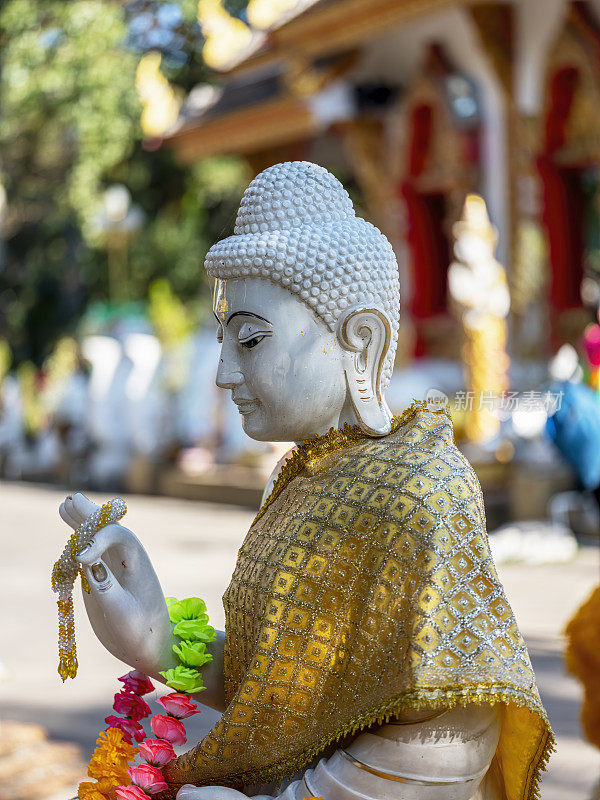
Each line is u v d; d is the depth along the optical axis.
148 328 15.94
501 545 8.63
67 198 17.61
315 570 1.74
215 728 1.78
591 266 11.01
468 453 9.71
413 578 1.65
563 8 10.26
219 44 12.40
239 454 13.81
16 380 18.95
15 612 7.45
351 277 1.84
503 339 10.27
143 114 14.28
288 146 13.77
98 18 13.98
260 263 1.83
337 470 1.82
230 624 1.94
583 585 7.80
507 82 10.70
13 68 14.63
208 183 17.77
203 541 10.41
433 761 1.64
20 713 5.17
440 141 11.81
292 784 1.73
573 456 6.76
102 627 1.97
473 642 1.62
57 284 19.23
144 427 15.11
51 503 14.21
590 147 10.55
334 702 1.71
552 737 1.71
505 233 10.95
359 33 10.75
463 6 10.32
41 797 4.05
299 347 1.84
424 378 11.46
